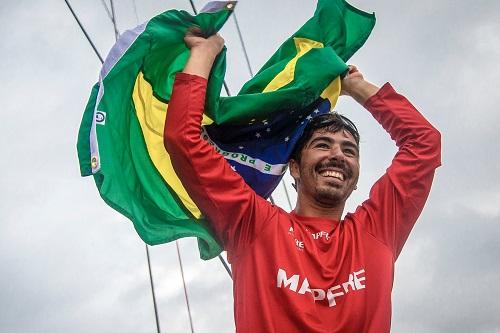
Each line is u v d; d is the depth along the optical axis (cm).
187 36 238
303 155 236
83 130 234
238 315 215
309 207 231
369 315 212
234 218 222
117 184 234
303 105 243
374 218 230
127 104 241
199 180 222
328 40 262
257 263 216
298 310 207
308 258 218
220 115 238
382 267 221
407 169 238
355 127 240
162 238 236
